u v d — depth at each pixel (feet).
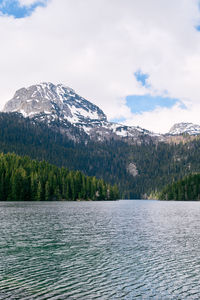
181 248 125.08
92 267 95.30
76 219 230.07
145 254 113.60
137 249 122.21
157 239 146.10
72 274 87.56
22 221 207.00
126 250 120.06
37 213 267.18
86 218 240.12
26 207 339.98
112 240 141.69
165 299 69.87
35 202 466.29
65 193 581.12
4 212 268.62
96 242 136.15
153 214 294.66
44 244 130.11
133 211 333.01
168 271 91.91
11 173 510.17
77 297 69.72
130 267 95.71
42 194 531.09
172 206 456.04
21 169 522.47
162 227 191.72
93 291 73.92
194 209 377.91
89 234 158.61
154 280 83.35
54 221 212.64
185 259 106.63
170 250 120.98
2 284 78.02
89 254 112.57
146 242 137.80
